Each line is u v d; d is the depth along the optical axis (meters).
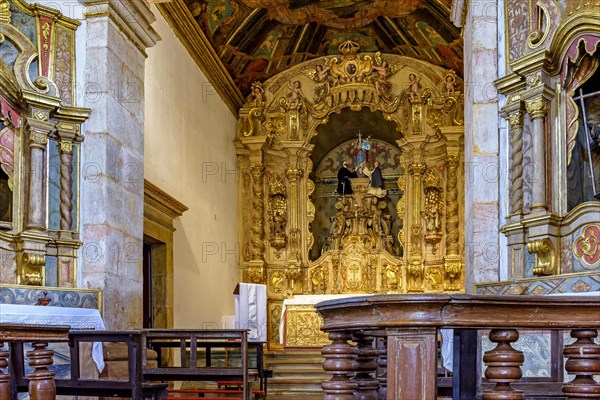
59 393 6.29
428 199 17.03
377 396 4.25
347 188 18.19
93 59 9.14
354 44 17.41
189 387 13.30
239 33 15.71
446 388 5.65
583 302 3.39
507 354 3.41
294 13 15.80
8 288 7.82
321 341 16.08
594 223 7.00
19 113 8.49
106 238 8.93
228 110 16.89
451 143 16.72
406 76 17.47
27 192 8.48
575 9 7.36
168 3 12.59
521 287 7.41
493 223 8.22
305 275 17.48
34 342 4.66
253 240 17.22
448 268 16.56
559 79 7.58
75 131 8.96
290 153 17.64
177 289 13.07
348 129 18.61
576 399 3.49
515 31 8.20
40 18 8.83
